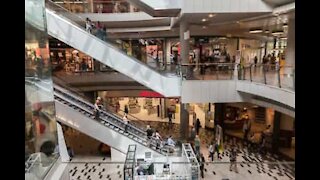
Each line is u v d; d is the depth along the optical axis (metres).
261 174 7.19
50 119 4.87
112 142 10.66
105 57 10.61
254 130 15.17
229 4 9.34
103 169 9.41
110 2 15.19
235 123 15.98
